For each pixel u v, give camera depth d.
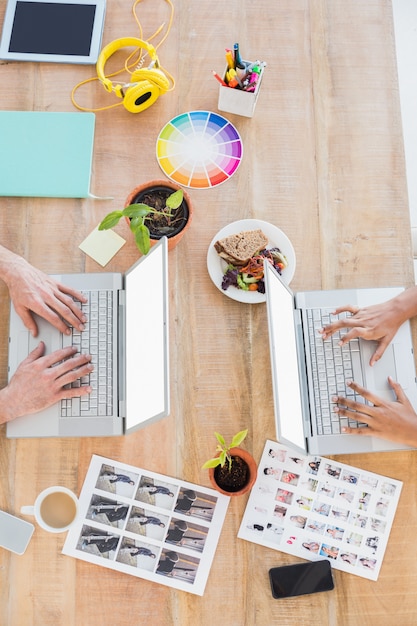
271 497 1.43
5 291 1.51
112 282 1.47
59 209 1.54
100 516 1.41
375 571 1.40
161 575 1.38
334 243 1.55
